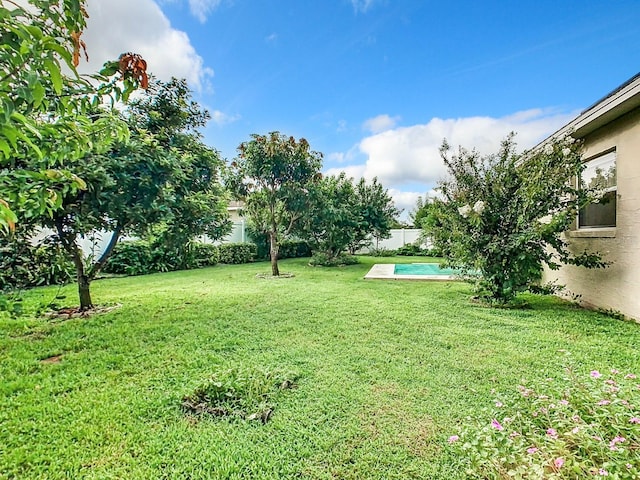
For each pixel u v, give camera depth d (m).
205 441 2.29
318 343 4.18
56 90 1.35
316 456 2.15
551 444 1.64
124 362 3.62
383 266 13.07
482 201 6.29
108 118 2.43
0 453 2.15
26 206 2.51
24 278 4.29
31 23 1.36
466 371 3.33
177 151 5.86
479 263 6.09
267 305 6.27
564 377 2.73
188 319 5.34
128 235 6.25
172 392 2.95
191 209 6.19
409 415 2.58
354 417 2.56
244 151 10.09
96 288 8.34
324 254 13.92
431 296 7.11
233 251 14.76
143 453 2.17
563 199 6.13
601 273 5.67
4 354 3.89
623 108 4.80
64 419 2.54
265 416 2.56
